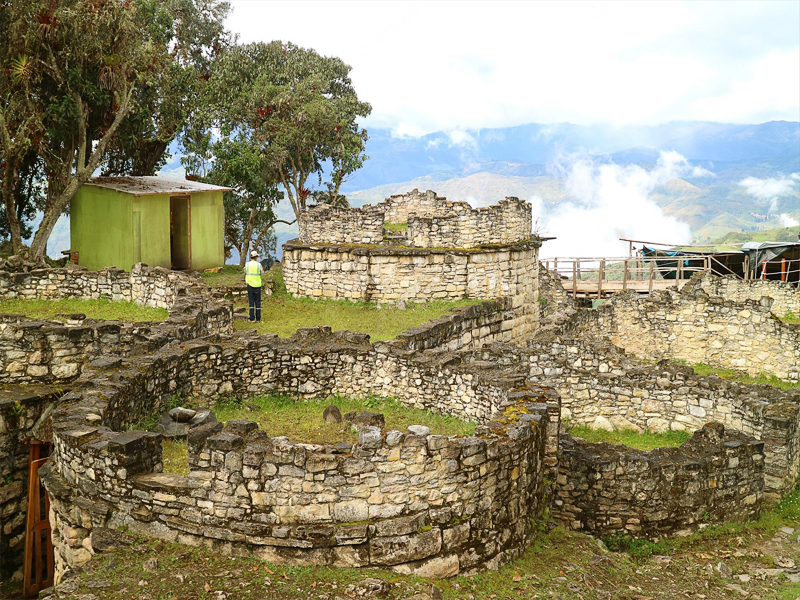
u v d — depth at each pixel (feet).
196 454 35.12
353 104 156.35
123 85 108.27
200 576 33.04
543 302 108.06
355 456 35.01
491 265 89.04
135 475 36.32
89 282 77.56
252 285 78.18
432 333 69.92
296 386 57.11
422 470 35.81
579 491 46.24
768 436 52.44
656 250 137.49
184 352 51.93
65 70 106.32
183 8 148.05
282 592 32.40
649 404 58.29
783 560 44.68
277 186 154.81
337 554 34.86
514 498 39.78
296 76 153.07
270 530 34.63
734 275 116.78
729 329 82.99
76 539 37.27
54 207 107.14
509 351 61.62
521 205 96.02
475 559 37.24
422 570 35.65
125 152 135.23
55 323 54.39
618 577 40.78
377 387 57.26
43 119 109.19
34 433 49.49
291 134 139.85
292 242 91.61
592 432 58.65
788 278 131.44
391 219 104.78
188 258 108.47
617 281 120.37
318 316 82.28
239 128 144.87
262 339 57.36
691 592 40.32
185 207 107.86
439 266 87.56
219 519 34.99
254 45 153.79
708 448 48.93
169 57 131.34
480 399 51.49
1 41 101.30
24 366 52.01
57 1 101.65
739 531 48.26
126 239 102.17
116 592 31.71
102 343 54.19
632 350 87.25
